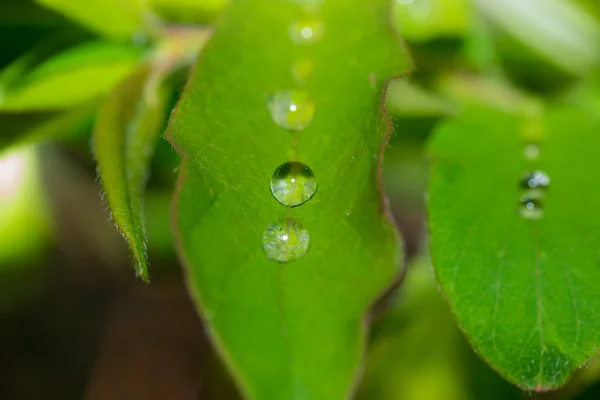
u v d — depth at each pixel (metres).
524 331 0.10
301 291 0.11
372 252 0.10
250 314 0.11
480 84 0.12
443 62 0.12
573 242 0.11
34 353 0.20
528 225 0.11
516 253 0.11
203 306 0.10
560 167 0.11
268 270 0.10
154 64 0.12
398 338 0.12
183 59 0.12
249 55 0.10
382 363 0.12
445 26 0.12
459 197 0.11
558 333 0.10
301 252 0.10
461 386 0.12
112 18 0.12
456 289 0.11
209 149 0.10
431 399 0.12
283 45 0.10
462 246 0.11
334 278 0.11
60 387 0.20
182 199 0.10
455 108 0.12
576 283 0.11
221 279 0.10
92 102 0.12
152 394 0.20
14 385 0.20
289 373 0.11
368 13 0.10
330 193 0.10
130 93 0.11
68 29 0.12
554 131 0.12
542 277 0.11
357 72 0.10
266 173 0.10
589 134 0.12
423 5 0.12
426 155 0.11
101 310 0.20
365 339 0.11
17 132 0.11
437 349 0.12
